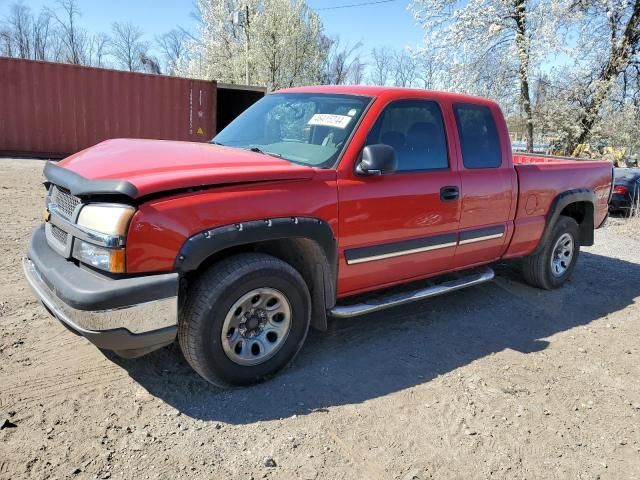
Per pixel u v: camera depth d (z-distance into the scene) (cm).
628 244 821
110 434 268
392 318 449
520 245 489
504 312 482
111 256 260
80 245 279
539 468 270
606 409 330
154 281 262
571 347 417
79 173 290
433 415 308
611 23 1664
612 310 509
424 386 340
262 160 323
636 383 366
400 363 369
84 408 288
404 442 281
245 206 290
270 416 294
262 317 319
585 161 571
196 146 361
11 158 1370
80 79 1433
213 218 279
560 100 1758
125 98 1495
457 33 1714
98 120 1475
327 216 326
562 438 297
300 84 2656
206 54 2866
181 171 285
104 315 256
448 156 404
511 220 466
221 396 309
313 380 336
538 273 534
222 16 2778
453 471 262
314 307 353
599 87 1689
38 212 732
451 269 436
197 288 290
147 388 312
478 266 485
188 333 290
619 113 1762
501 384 350
